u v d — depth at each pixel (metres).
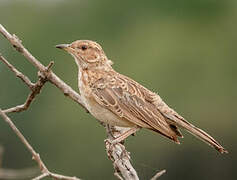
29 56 10.12
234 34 25.59
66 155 21.66
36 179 8.33
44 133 21.73
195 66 23.88
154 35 25.19
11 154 20.55
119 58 24.44
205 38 25.27
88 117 21.58
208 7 26.17
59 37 24.61
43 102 21.91
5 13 24.98
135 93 10.40
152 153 20.39
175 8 26.28
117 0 25.80
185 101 22.83
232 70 24.41
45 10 25.14
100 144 21.45
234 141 22.56
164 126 10.12
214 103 23.05
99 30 25.33
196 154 20.52
